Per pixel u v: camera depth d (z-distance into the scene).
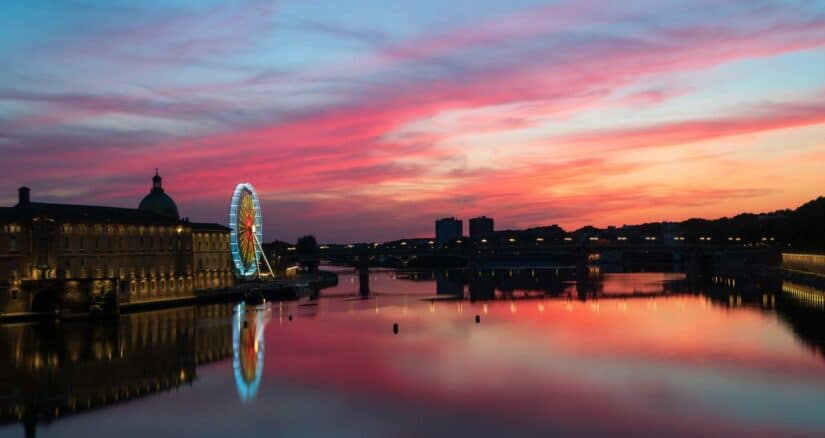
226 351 159.00
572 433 98.94
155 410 110.44
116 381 129.12
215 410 110.25
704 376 130.12
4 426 102.69
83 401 115.50
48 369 139.38
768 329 184.62
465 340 172.88
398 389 122.38
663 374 132.00
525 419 105.06
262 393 120.44
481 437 97.44
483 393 119.62
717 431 99.62
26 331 186.12
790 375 130.12
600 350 156.62
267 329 194.50
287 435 98.50
